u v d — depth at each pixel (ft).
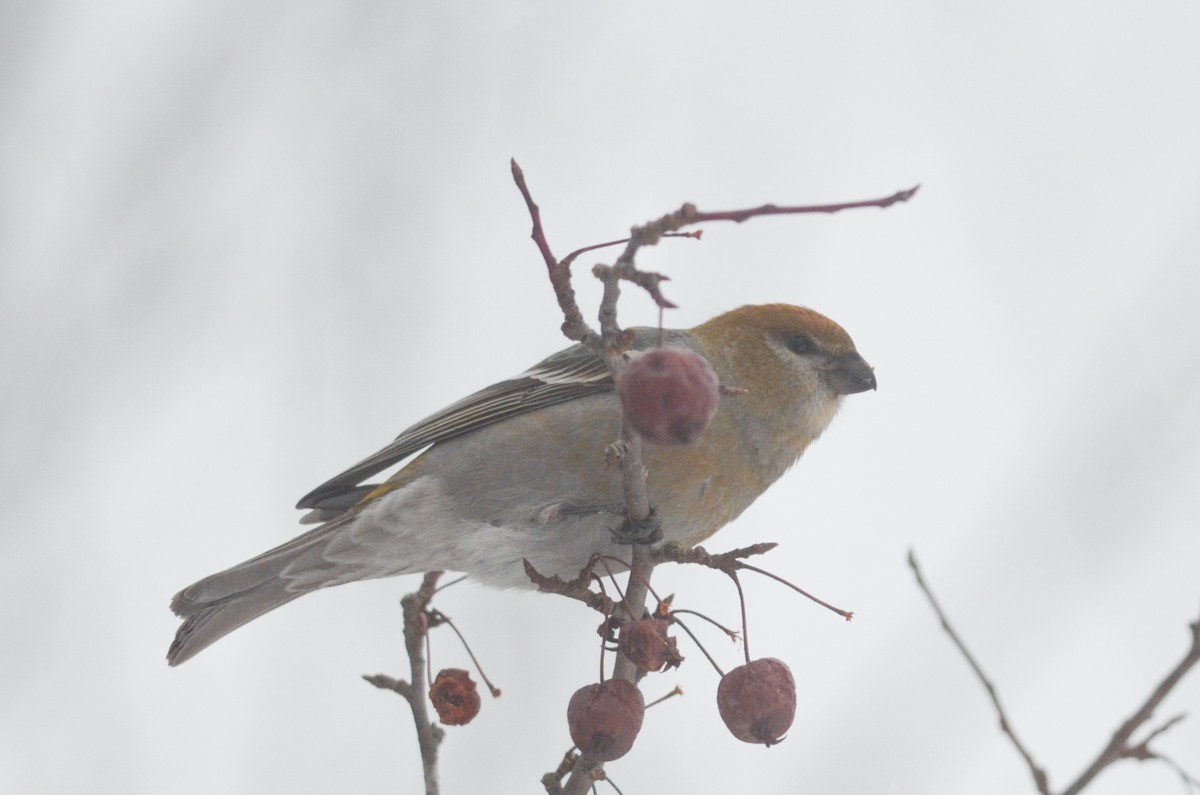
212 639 27.71
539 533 27.25
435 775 21.03
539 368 28.37
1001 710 15.96
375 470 29.07
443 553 27.94
